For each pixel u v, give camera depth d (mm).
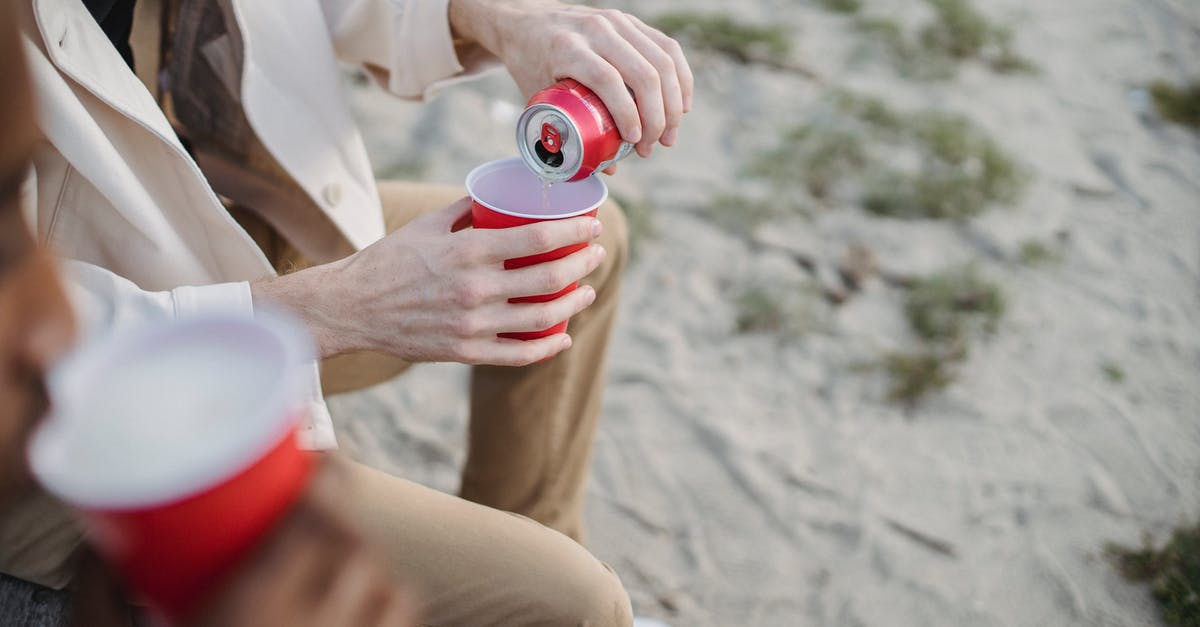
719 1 3777
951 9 3787
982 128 3139
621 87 1104
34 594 825
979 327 2398
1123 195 2893
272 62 1330
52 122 1001
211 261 1233
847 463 2072
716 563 1876
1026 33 3715
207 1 1303
